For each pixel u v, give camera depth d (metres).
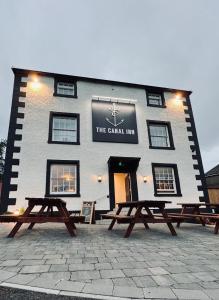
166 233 6.32
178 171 12.26
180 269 3.02
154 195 11.34
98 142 11.51
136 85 13.59
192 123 13.84
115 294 2.21
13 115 10.75
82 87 12.59
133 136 12.20
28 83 11.65
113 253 3.88
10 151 10.08
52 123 11.30
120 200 12.30
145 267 3.10
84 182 10.61
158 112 13.37
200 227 7.80
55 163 10.51
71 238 5.32
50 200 5.46
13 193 9.50
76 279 2.61
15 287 2.36
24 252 3.88
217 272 2.91
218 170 23.50
